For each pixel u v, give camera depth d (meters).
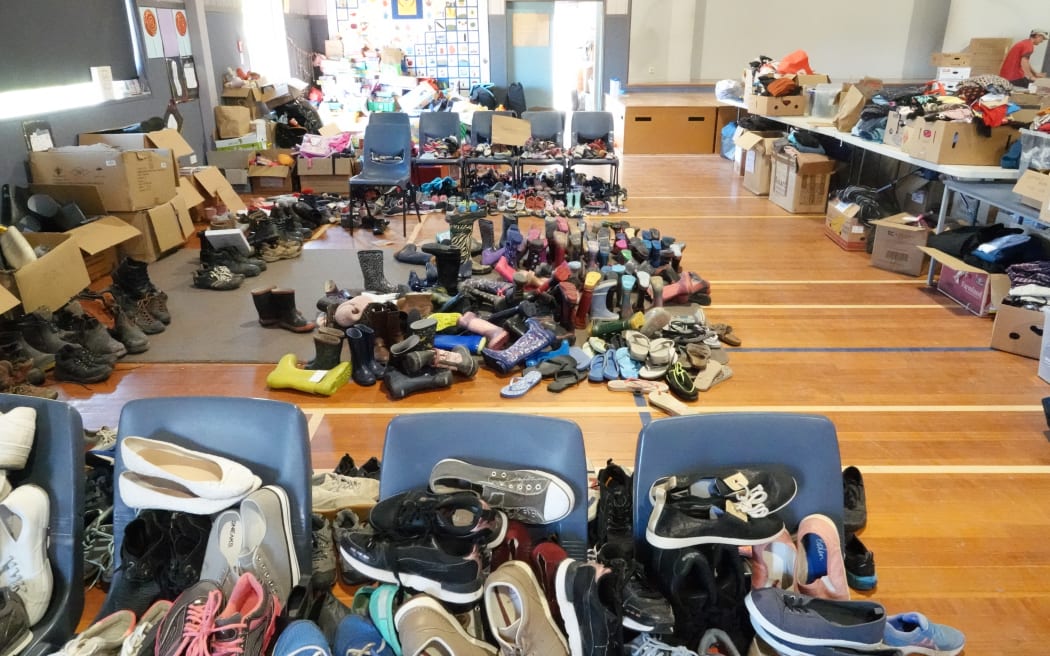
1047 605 1.90
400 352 3.05
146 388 3.11
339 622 1.58
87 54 5.16
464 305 3.71
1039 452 2.61
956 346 3.53
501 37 10.15
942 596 1.93
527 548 1.51
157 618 1.45
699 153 9.25
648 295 3.91
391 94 9.36
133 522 1.55
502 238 4.72
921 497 2.35
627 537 1.84
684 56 10.25
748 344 3.55
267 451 1.56
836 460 1.55
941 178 5.01
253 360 3.36
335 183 6.65
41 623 1.48
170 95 6.22
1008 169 4.10
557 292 3.58
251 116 7.41
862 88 6.09
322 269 4.68
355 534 1.50
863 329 3.73
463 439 1.55
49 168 4.49
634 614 1.42
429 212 6.18
